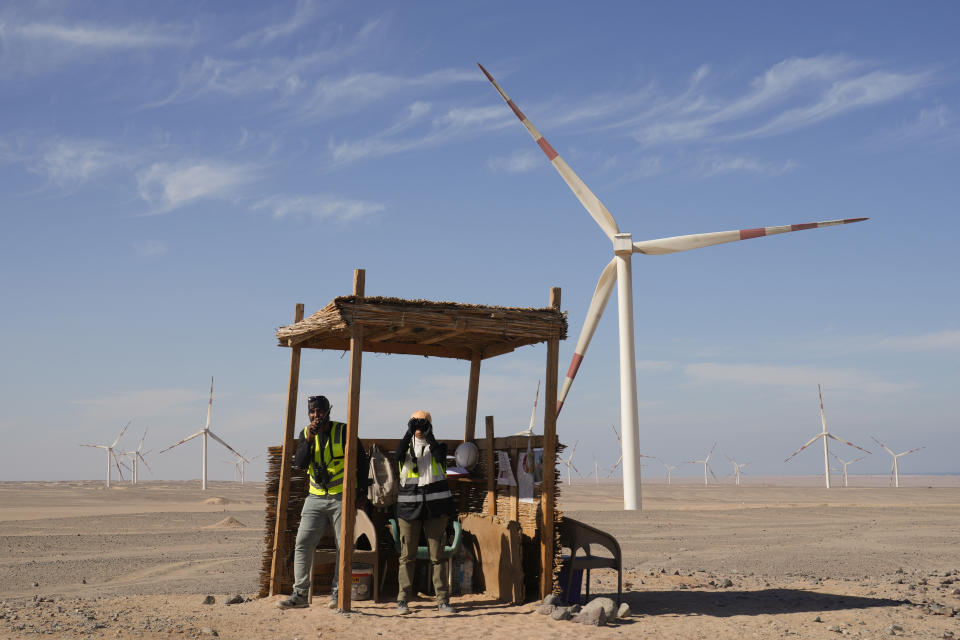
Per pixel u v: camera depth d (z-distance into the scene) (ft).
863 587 38.93
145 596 36.29
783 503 208.54
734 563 55.72
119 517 120.98
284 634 25.52
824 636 25.91
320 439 29.94
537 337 30.78
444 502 29.45
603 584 39.27
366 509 34.76
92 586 46.03
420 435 29.84
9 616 29.04
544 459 30.37
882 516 118.83
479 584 33.86
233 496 270.87
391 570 34.96
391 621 27.40
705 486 520.42
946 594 36.58
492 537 32.78
